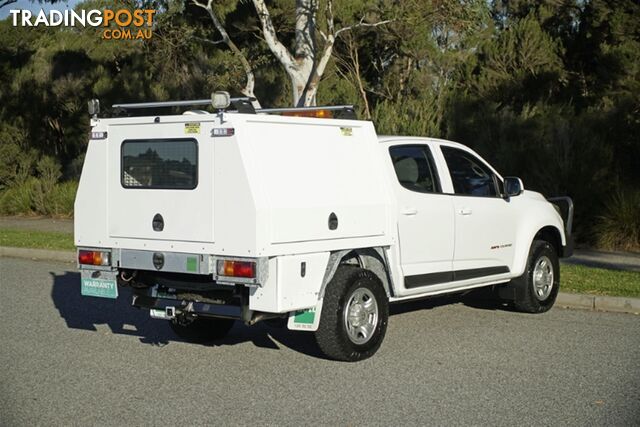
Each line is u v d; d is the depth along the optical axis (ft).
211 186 23.65
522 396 22.56
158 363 26.27
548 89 86.12
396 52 97.04
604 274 41.11
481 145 61.31
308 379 24.30
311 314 24.88
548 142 58.34
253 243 22.93
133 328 31.50
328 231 24.89
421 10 49.60
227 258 23.36
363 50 100.48
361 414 21.03
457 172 31.12
